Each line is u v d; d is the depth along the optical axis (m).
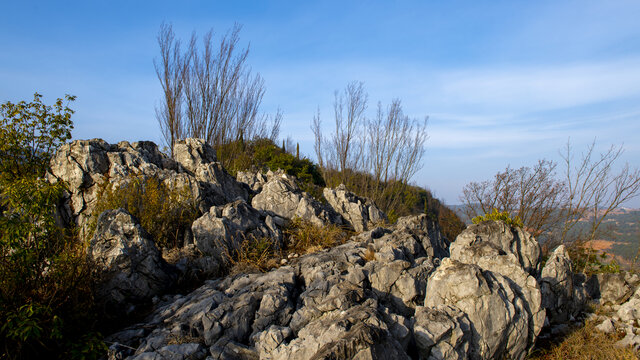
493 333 6.47
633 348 7.19
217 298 7.66
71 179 12.00
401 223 12.56
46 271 7.12
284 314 7.19
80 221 11.55
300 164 31.66
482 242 8.59
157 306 8.12
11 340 5.96
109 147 13.20
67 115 14.39
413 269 8.06
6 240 6.44
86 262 7.53
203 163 15.13
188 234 10.70
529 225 18.78
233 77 27.22
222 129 26.97
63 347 6.47
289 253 10.95
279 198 13.55
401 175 30.20
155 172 12.73
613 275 9.52
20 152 13.13
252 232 10.79
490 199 20.09
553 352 7.32
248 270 9.37
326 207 14.32
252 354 6.37
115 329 7.34
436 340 6.00
